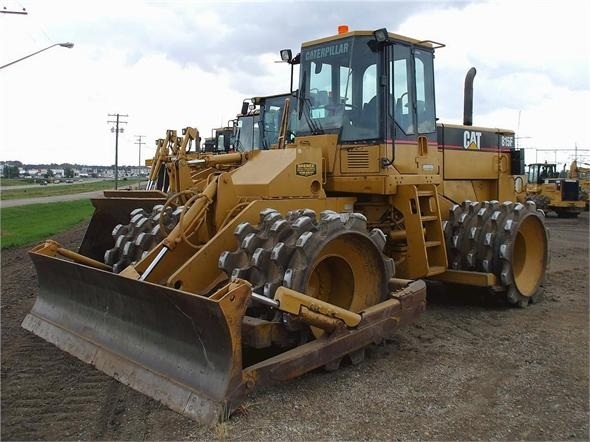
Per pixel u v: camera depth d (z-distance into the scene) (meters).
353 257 5.22
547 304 7.74
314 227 4.81
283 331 4.60
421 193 6.69
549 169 28.81
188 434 3.82
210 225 5.45
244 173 5.95
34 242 15.96
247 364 4.88
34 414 4.18
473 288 7.90
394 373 4.99
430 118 7.22
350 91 6.57
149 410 4.23
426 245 6.70
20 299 8.05
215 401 3.91
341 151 6.58
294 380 4.78
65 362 5.22
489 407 4.32
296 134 7.04
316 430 3.90
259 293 4.56
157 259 4.96
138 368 4.51
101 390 4.61
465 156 8.52
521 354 5.54
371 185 6.36
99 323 5.15
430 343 5.89
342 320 4.72
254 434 3.82
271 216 4.98
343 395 4.49
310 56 6.94
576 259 12.08
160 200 6.89
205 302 3.92
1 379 4.83
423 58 7.10
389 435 3.85
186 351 4.29
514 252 7.73
